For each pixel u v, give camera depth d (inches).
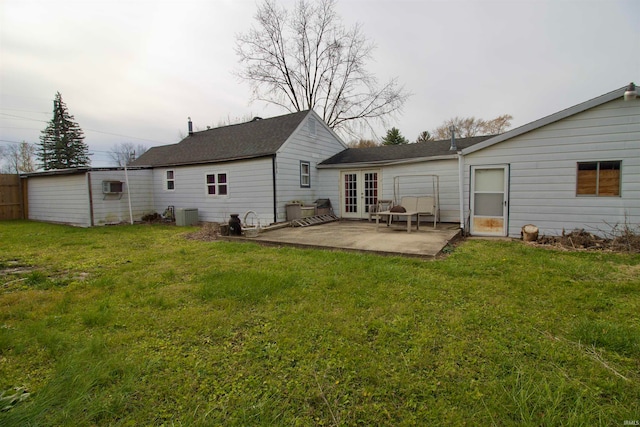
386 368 87.7
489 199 316.5
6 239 337.1
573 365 87.4
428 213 360.5
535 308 127.9
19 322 122.2
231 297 144.5
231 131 581.6
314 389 79.3
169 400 76.0
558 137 281.1
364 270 187.5
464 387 78.6
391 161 441.4
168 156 575.5
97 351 97.4
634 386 78.1
